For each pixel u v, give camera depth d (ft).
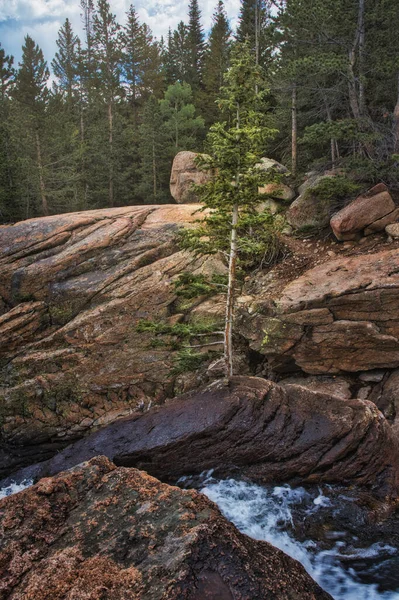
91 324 42.73
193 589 9.45
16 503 13.32
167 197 103.60
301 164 69.36
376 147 46.50
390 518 21.80
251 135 26.71
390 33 48.75
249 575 10.28
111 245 48.73
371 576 17.97
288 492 23.95
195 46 148.66
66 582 9.75
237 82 28.19
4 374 41.47
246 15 98.53
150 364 41.70
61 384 40.68
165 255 48.39
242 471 25.32
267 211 30.04
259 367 41.50
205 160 28.63
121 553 10.88
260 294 42.04
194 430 25.98
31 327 43.73
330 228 47.16
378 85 53.01
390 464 24.26
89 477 14.71
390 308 33.06
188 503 12.57
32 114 86.43
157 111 101.81
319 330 35.70
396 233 39.78
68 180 92.73
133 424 29.09
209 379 41.16
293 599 10.34
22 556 11.06
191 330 32.12
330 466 24.22
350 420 24.99
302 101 62.49
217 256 48.26
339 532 20.98
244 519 21.99
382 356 33.78
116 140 110.73
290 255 46.26
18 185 85.35
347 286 35.09
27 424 39.45
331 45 51.29
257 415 26.09
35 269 45.83
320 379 36.76
